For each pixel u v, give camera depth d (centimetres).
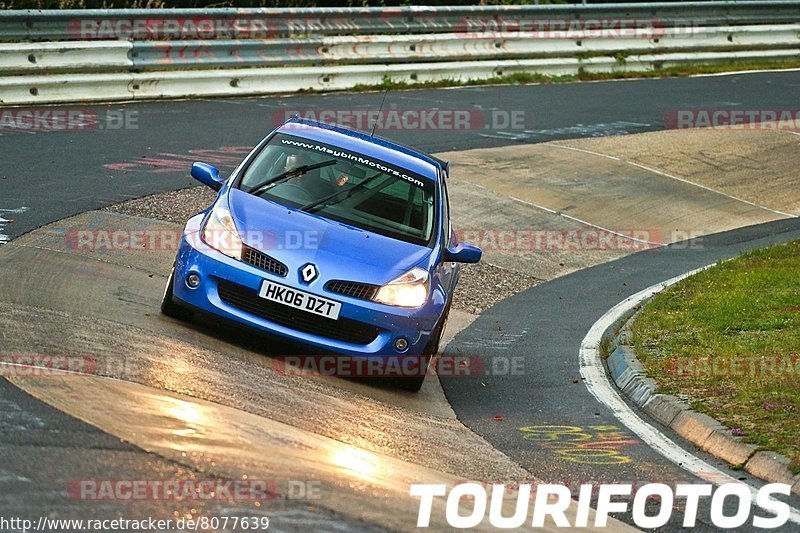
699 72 8500
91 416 1831
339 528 1542
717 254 4753
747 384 2641
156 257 3403
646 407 2623
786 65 9094
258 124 5462
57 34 5406
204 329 2647
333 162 2897
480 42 7419
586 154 5912
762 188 5831
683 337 3139
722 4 8694
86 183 4112
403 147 3139
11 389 1905
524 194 5200
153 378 2133
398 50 6981
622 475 2092
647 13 8312
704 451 2311
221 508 1541
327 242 2581
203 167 2853
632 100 7331
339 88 6606
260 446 1845
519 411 2550
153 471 1641
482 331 3409
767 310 3428
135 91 5684
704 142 6412
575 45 7944
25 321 2389
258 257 2514
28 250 3150
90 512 1463
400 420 2275
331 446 1944
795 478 2070
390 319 2495
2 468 1558
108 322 2517
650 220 5178
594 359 3142
